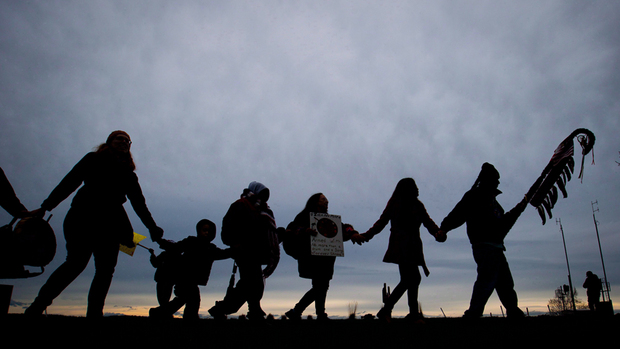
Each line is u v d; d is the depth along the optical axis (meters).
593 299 13.33
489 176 4.37
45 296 3.01
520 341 2.53
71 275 3.11
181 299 4.72
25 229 3.03
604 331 2.97
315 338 2.67
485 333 2.95
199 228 5.03
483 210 4.25
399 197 4.81
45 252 3.14
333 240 4.78
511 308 4.20
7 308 3.10
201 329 3.14
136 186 3.58
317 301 4.67
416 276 4.51
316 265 4.72
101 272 3.24
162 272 4.81
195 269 4.80
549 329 3.15
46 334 2.43
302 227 4.86
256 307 4.00
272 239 4.30
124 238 3.40
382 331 3.15
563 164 4.62
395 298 4.50
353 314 5.23
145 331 2.82
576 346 2.37
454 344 2.43
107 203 3.28
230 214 4.20
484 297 4.02
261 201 4.33
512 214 4.34
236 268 4.42
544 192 4.53
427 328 3.39
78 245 3.15
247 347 2.25
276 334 2.89
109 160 3.40
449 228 4.45
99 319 3.19
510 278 4.26
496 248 4.15
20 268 3.00
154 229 3.84
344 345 2.38
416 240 4.63
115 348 2.09
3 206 3.02
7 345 2.05
